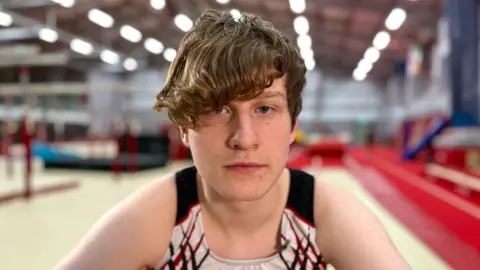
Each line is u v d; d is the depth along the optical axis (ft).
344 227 2.19
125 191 15.02
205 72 1.81
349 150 46.70
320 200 2.29
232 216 2.14
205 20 2.03
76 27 44.16
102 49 45.70
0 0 34.30
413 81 47.26
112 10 39.40
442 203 12.34
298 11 35.58
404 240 8.27
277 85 1.90
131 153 21.13
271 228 2.23
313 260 2.25
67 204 12.31
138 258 2.15
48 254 7.39
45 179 19.04
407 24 39.06
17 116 37.14
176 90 1.94
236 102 1.82
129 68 57.62
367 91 65.36
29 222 9.86
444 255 7.26
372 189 15.39
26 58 16.87
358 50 53.26
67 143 48.11
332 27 44.24
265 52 1.83
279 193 2.22
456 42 22.88
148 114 61.52
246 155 1.84
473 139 22.34
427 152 20.40
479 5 22.48
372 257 2.08
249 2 37.78
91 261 2.05
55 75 56.34
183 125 1.95
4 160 29.55
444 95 32.14
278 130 1.90
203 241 2.19
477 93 22.44
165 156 27.17
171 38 49.80
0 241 8.18
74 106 56.54
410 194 14.14
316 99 65.98
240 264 2.17
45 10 37.47
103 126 56.13
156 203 2.22
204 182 2.14
